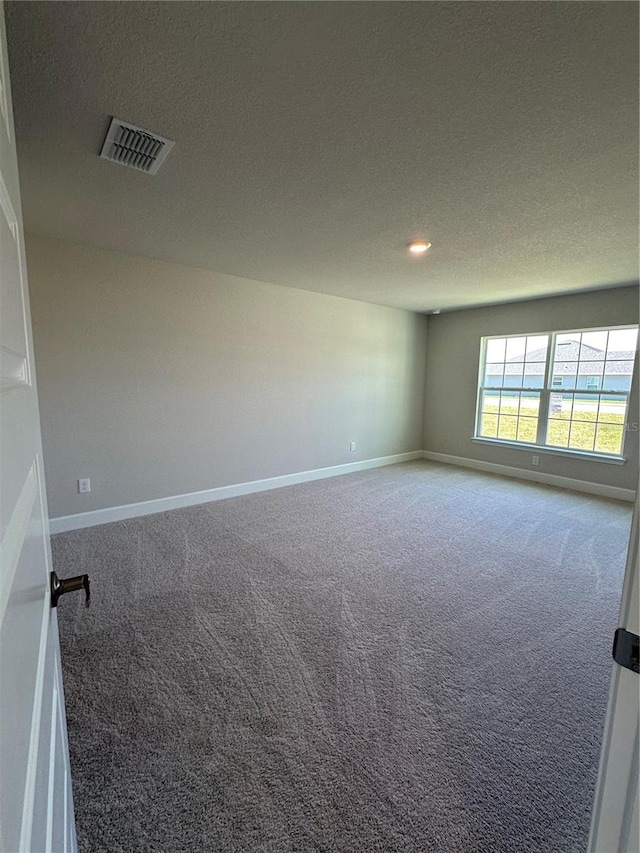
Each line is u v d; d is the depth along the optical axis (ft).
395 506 13.05
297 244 9.56
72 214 7.93
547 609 7.47
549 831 3.82
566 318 15.05
